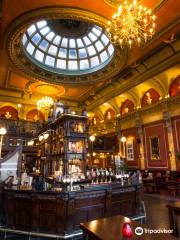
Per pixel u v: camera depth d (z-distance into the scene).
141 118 16.08
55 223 4.96
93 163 19.19
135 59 12.08
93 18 8.89
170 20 8.73
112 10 8.27
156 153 14.38
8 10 8.24
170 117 13.57
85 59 15.54
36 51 14.19
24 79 15.15
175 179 12.02
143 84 15.19
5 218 5.57
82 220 5.20
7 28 9.35
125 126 17.78
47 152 9.68
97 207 5.56
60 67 15.57
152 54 11.85
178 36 10.05
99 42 14.32
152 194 11.67
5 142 14.98
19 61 12.60
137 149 16.08
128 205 6.34
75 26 14.13
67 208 4.96
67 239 4.80
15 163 8.30
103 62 14.44
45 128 10.56
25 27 9.44
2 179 7.78
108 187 5.86
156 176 12.81
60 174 7.54
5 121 16.98
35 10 8.38
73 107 20.39
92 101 20.03
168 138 13.45
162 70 12.33
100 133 20.80
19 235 5.22
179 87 13.16
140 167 15.50
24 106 18.89
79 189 5.41
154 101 15.05
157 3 7.80
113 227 3.22
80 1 7.96
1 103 18.39
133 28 7.43
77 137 7.92
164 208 8.02
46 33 13.90
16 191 5.41
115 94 16.88
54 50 15.07
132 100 16.95
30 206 5.21
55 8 8.30
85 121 8.38
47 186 5.70
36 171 12.04
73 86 16.28
